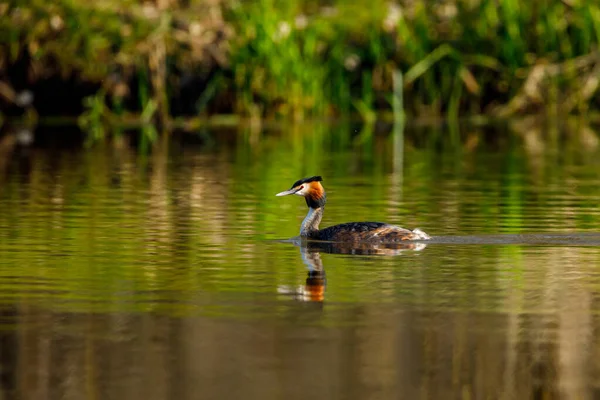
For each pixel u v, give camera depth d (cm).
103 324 1024
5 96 3123
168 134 2994
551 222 1595
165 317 1046
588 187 1997
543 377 892
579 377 892
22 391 859
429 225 1573
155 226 1563
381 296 1125
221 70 3141
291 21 3142
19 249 1381
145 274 1231
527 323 1025
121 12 3098
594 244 1410
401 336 986
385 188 1989
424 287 1162
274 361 922
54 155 2520
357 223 1453
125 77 3117
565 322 1028
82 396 848
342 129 3088
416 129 3088
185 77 3142
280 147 2706
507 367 911
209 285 1175
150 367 908
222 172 2225
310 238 1456
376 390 862
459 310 1068
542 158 2481
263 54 3117
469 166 2339
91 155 2525
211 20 3108
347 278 1207
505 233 1498
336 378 884
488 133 3002
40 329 1010
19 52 3088
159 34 3059
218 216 1662
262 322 1030
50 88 3153
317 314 1054
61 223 1584
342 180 2103
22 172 2209
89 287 1168
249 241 1445
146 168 2289
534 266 1267
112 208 1738
